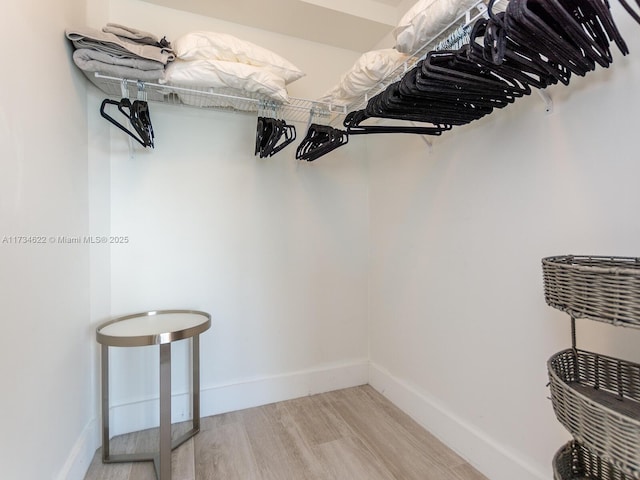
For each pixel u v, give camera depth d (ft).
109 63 4.74
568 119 3.75
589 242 3.56
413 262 6.46
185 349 6.40
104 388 5.10
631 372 2.90
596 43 2.81
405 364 6.71
